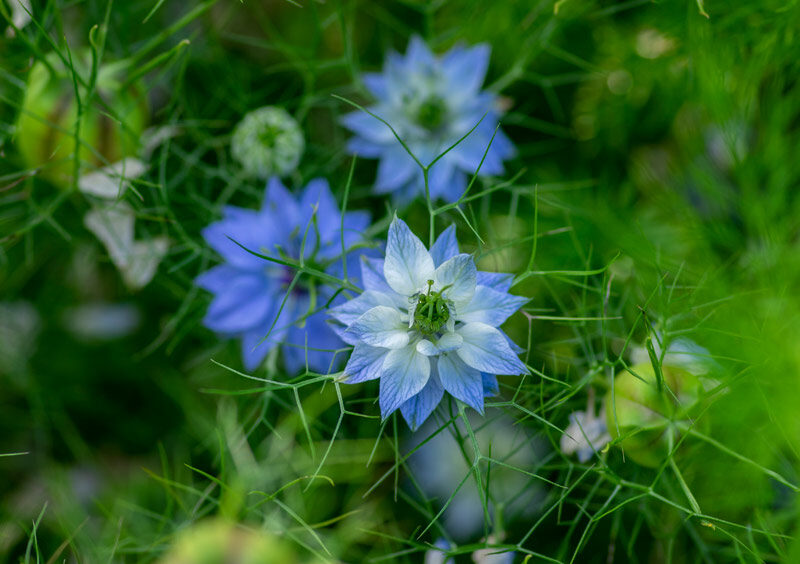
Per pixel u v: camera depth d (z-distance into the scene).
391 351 0.42
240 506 0.47
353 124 0.50
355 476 0.49
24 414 0.52
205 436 0.50
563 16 0.52
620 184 0.53
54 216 0.51
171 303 0.52
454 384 0.42
